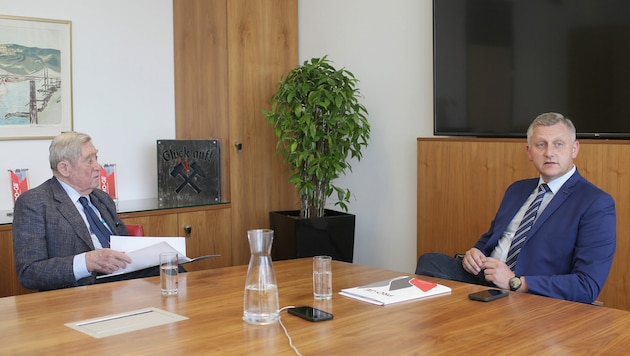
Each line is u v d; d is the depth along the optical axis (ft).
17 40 13.37
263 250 5.96
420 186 12.75
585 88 10.32
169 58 15.67
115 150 14.87
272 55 15.28
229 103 14.57
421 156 12.69
